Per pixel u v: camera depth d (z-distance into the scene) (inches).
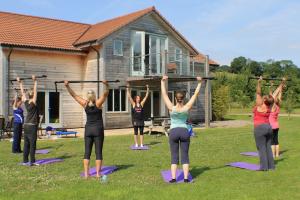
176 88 1055.6
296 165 375.2
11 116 761.0
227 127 908.0
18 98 490.0
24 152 398.0
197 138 642.8
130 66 948.0
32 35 885.2
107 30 919.7
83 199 252.4
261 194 262.5
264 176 324.8
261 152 353.7
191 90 1096.8
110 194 263.1
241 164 379.6
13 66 806.5
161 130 731.4
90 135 326.0
